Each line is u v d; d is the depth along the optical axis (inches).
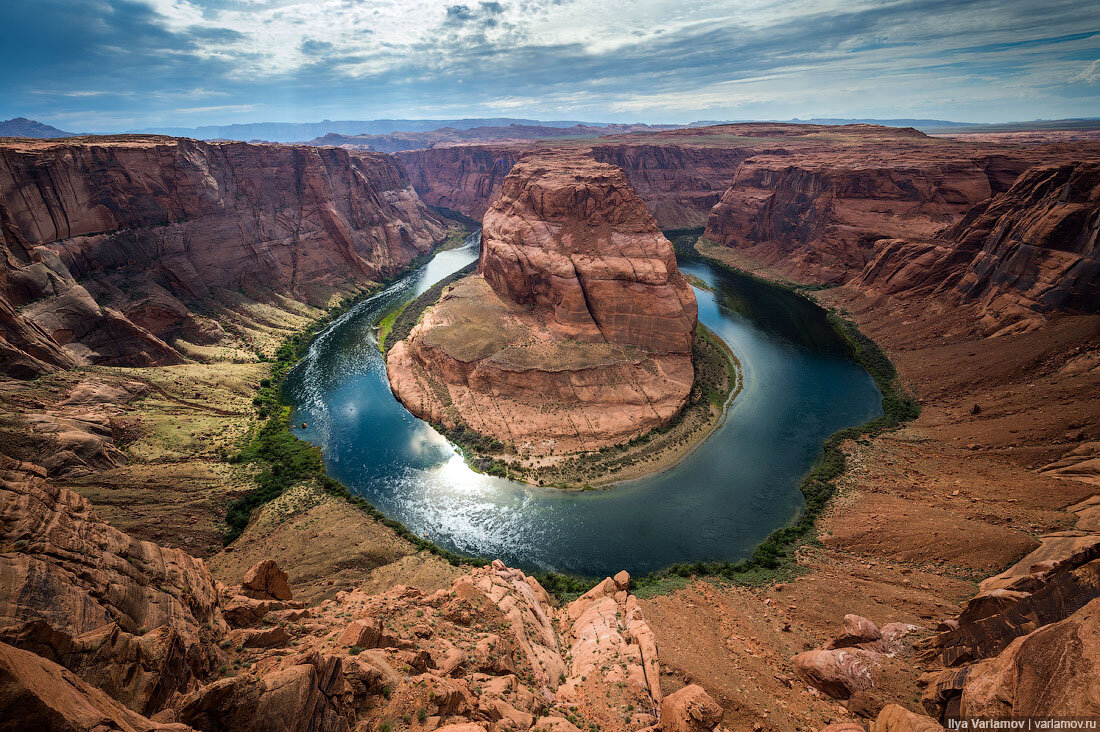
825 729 997.2
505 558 2108.8
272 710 642.2
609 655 1330.0
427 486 2556.6
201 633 816.9
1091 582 962.1
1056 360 2822.3
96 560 737.0
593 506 2407.7
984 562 1732.3
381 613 1198.3
